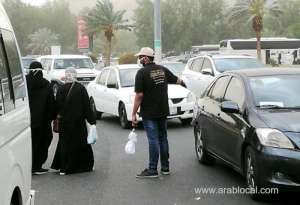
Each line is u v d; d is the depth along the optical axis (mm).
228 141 8117
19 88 5082
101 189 8102
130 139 9250
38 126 9172
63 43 118000
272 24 93812
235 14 56562
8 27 5066
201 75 18375
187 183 8328
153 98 8727
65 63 26641
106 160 10414
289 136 6773
